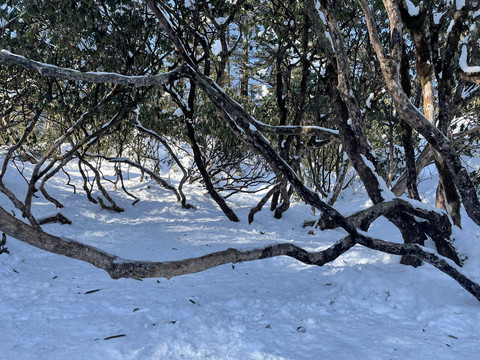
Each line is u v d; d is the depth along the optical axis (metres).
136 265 3.16
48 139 16.06
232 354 3.64
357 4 9.57
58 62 9.59
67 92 10.26
